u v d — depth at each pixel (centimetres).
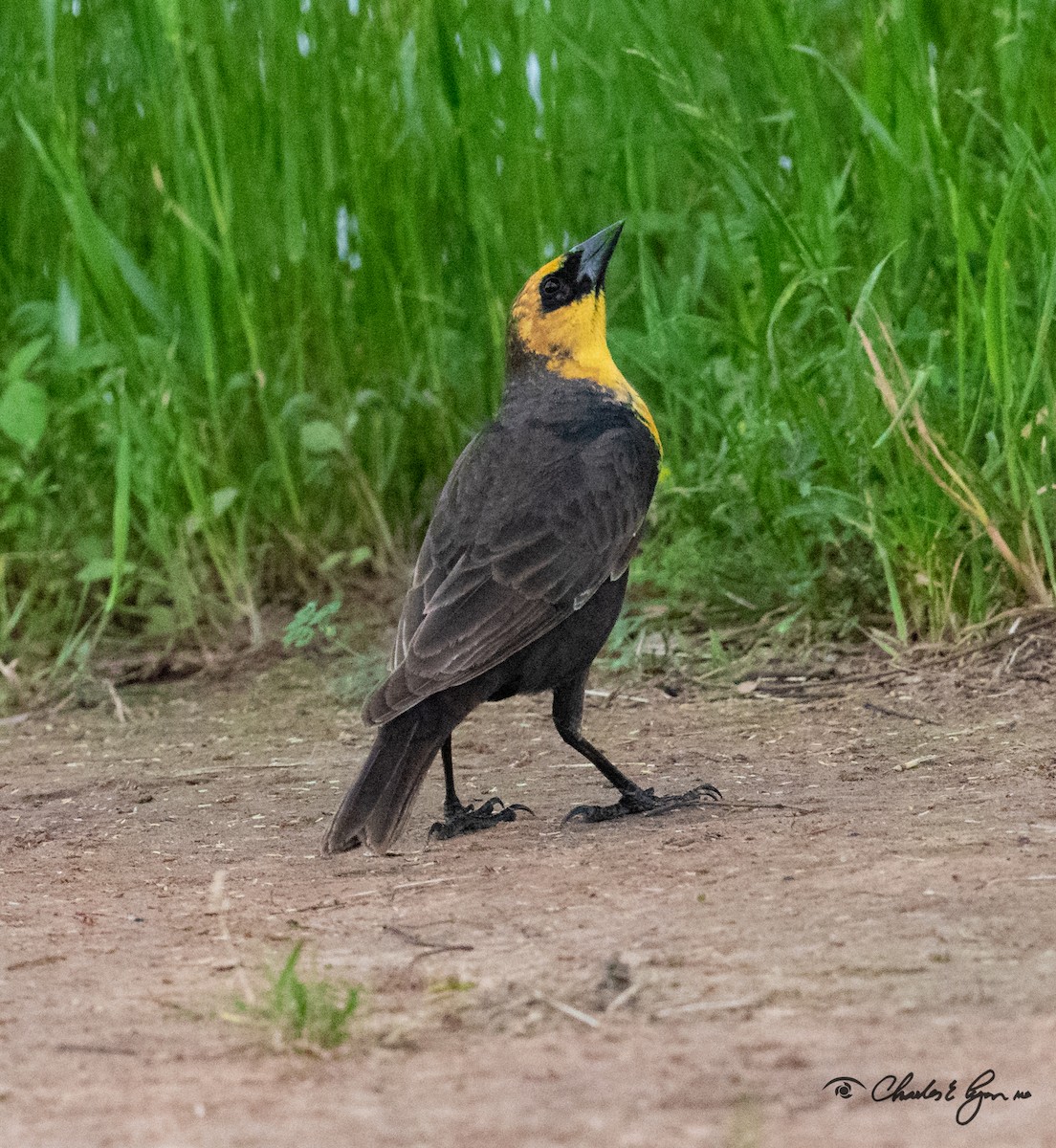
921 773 902
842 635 1195
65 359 1332
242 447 1412
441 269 1458
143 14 1360
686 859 748
